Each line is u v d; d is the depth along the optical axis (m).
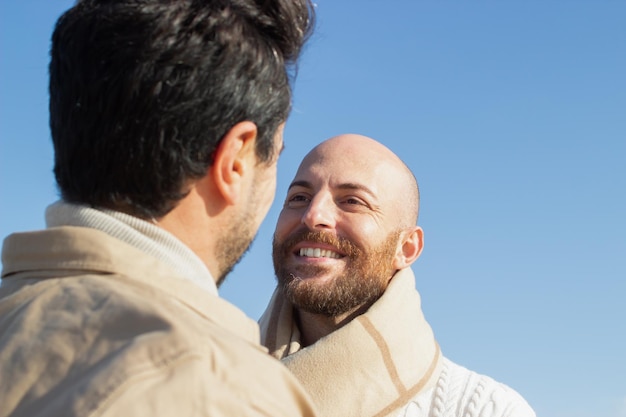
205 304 1.11
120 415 0.85
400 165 2.95
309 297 2.68
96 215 1.16
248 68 1.26
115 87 1.17
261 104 1.28
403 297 2.74
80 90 1.21
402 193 2.88
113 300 1.03
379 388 2.56
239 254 1.31
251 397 0.95
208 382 0.91
